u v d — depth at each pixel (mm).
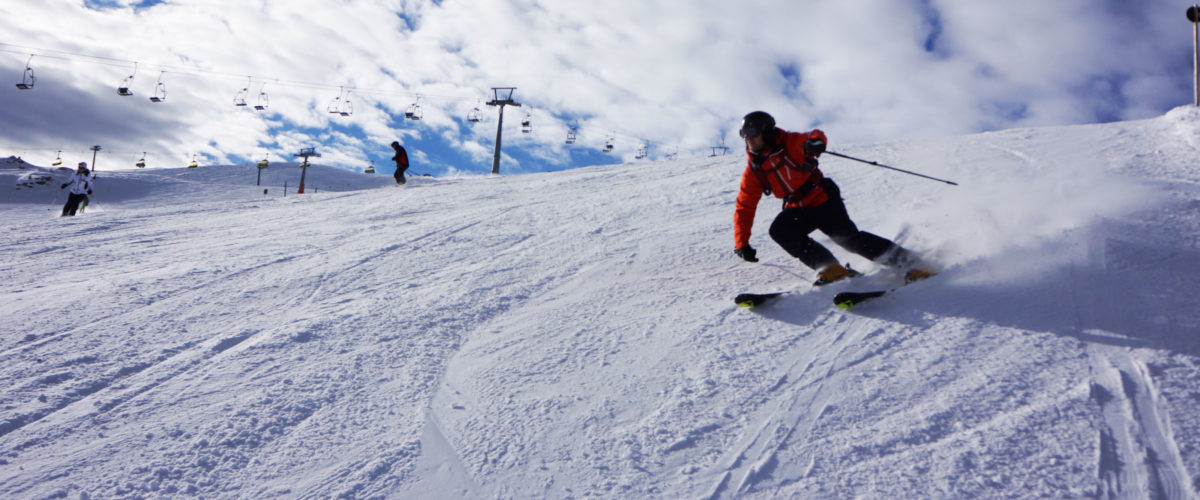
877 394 2607
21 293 4898
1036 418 2354
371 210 8906
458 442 2492
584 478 2256
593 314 3748
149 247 6836
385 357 3258
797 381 2766
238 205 10680
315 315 3986
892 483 2113
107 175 39000
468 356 3275
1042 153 6980
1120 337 2832
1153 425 2273
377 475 2309
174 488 2244
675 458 2330
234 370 3139
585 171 13781
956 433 2320
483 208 8211
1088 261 3572
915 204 5473
